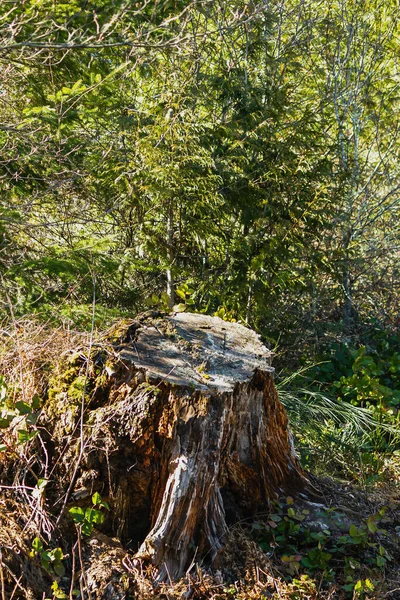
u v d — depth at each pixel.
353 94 8.12
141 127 6.29
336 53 8.13
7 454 3.34
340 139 7.22
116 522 3.28
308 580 3.25
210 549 3.29
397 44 8.60
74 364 3.47
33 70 5.64
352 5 8.16
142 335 3.67
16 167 5.71
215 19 6.87
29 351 3.59
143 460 3.26
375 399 5.93
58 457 3.32
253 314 6.35
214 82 6.31
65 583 3.08
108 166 6.16
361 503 4.02
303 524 3.62
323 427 5.21
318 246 6.70
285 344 6.63
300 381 5.97
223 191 6.20
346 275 7.30
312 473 4.30
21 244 5.68
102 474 3.27
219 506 3.39
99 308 5.15
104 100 5.95
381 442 5.22
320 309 7.07
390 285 7.80
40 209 6.16
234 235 6.37
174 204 6.09
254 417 3.61
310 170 6.45
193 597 3.12
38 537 3.11
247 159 6.26
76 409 3.33
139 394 3.28
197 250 6.47
